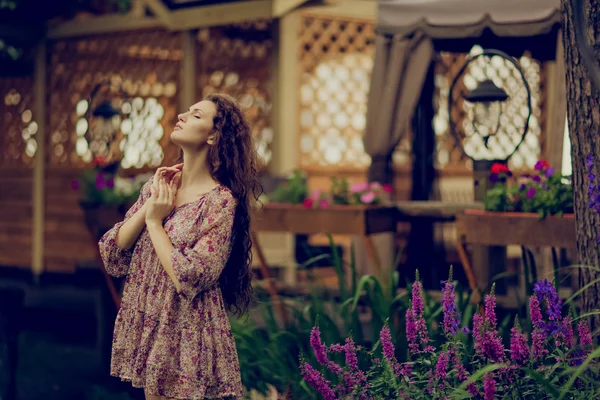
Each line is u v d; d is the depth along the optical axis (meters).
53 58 12.47
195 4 10.72
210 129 4.13
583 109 4.81
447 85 10.33
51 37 12.34
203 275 3.90
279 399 5.83
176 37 11.23
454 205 7.21
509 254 10.87
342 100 10.75
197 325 3.96
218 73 11.06
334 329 5.97
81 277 9.27
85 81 12.10
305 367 4.39
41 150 12.45
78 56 12.18
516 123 9.84
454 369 4.25
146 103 11.41
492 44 8.01
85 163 12.05
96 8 12.20
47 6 12.06
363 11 10.75
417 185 9.12
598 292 4.80
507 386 4.14
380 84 7.96
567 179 6.19
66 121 12.25
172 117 11.24
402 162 10.94
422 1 7.75
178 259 3.87
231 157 4.15
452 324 4.27
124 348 4.06
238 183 4.16
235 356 4.07
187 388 3.90
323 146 10.59
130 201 8.91
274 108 10.30
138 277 4.09
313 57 10.50
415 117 9.09
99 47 11.93
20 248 12.78
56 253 12.34
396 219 7.57
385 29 7.94
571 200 5.92
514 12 7.28
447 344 4.26
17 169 12.77
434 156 9.20
